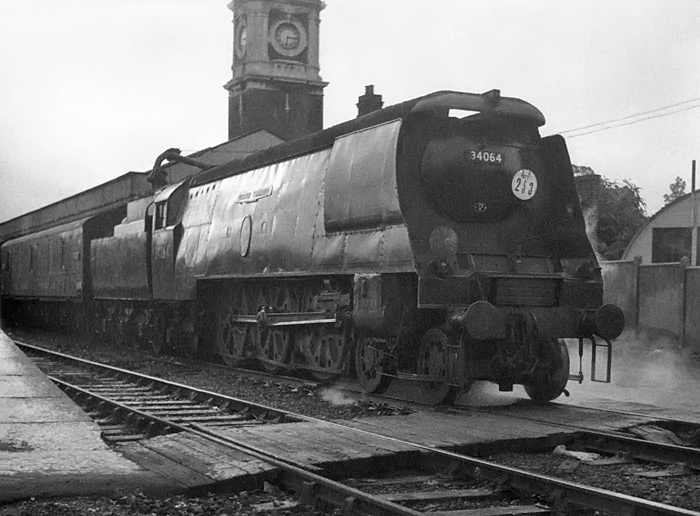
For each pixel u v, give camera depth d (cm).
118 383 1362
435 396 1043
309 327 1317
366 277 1102
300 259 1309
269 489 643
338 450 728
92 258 2441
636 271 2009
